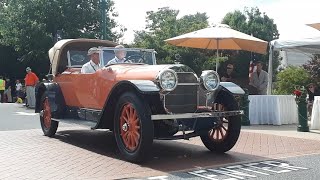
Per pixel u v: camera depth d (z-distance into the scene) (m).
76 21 25.78
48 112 9.25
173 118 6.29
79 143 8.33
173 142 8.61
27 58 26.09
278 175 5.73
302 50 13.52
